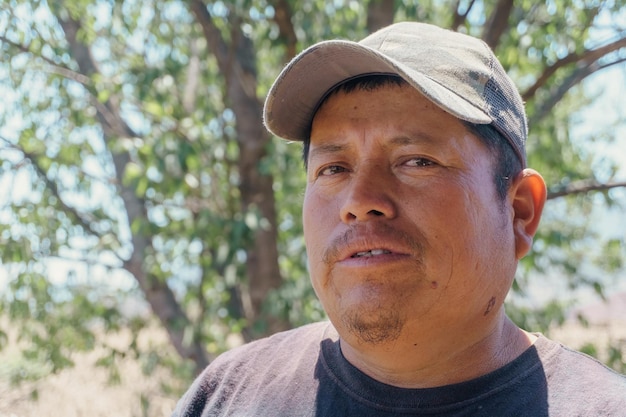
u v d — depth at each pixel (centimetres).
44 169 451
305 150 167
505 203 146
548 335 396
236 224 385
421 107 141
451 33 152
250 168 420
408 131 139
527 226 155
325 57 145
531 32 405
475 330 141
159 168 370
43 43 411
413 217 136
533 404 135
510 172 148
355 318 137
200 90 462
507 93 149
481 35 394
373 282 136
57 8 397
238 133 422
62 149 438
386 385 144
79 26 441
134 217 455
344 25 412
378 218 137
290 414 152
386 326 135
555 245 409
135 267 469
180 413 171
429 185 137
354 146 144
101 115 457
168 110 414
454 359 141
